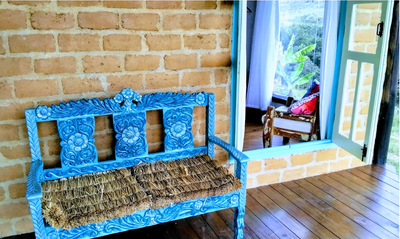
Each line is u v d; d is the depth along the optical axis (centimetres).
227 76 228
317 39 414
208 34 214
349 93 279
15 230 209
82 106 187
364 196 254
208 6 209
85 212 157
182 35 208
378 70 234
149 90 211
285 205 242
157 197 169
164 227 218
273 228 216
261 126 421
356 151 258
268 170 267
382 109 294
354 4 253
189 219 227
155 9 197
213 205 183
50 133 198
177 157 216
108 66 197
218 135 239
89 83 196
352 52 257
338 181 277
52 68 187
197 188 178
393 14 273
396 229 215
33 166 177
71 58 189
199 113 227
